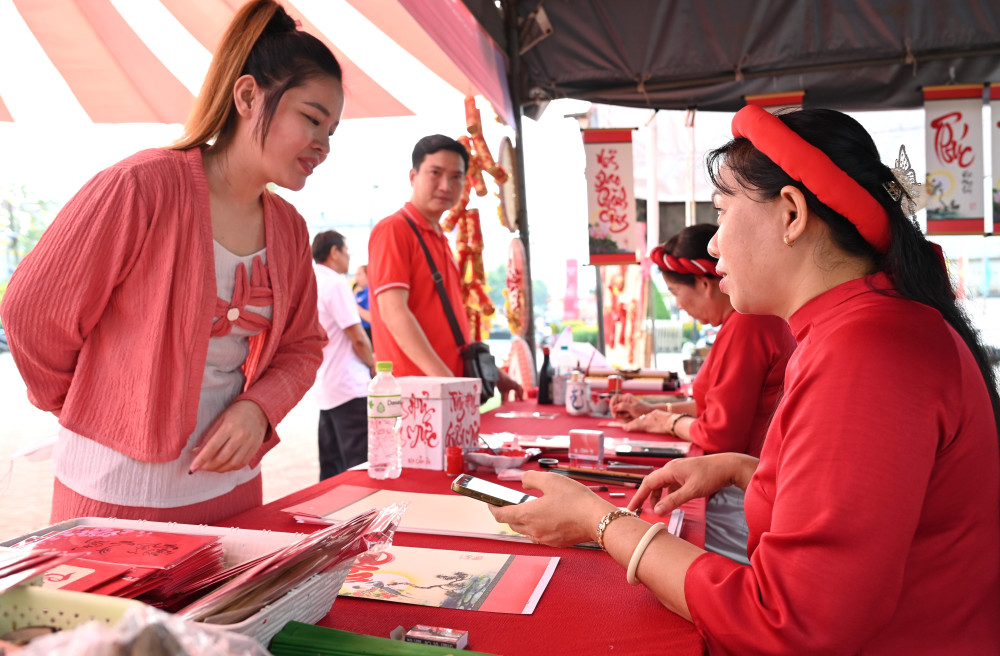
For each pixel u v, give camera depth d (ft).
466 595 3.41
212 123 4.61
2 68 11.94
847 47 13.96
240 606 2.43
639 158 19.07
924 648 2.89
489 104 14.08
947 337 2.91
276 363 5.30
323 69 4.57
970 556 2.91
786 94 14.32
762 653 2.73
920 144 18.71
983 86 13.82
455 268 10.27
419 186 9.56
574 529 3.62
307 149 4.66
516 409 10.61
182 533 3.06
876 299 3.06
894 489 2.64
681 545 3.22
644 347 19.77
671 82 14.53
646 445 7.44
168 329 4.41
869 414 2.70
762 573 2.80
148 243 4.30
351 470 6.33
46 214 67.87
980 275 21.07
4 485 5.65
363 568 3.76
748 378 7.01
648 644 2.93
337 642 2.58
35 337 4.10
